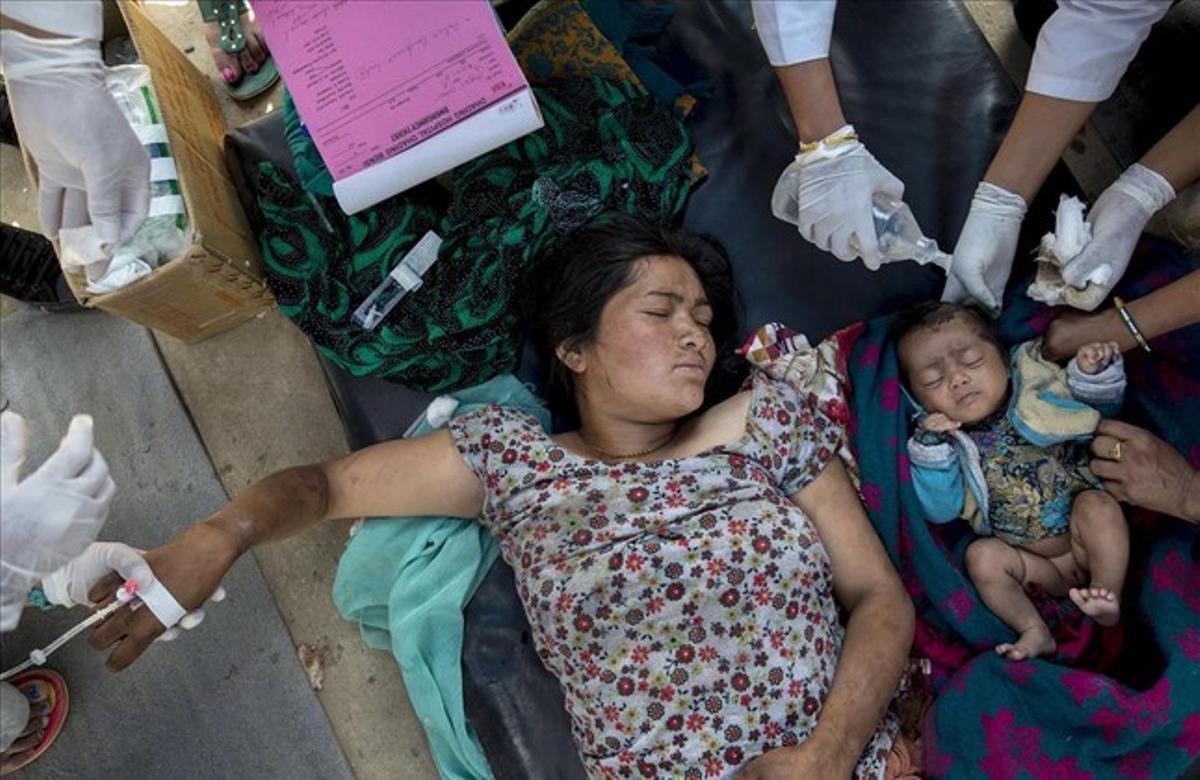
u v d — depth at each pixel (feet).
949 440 5.90
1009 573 5.78
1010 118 6.67
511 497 5.53
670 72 6.98
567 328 5.65
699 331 5.53
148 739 6.58
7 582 3.99
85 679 6.63
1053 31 5.32
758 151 6.79
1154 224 6.26
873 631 5.38
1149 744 5.33
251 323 7.36
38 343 7.24
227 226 6.18
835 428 5.83
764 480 5.52
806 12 5.35
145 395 7.16
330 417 7.23
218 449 7.22
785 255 6.60
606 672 5.21
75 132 4.52
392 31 5.33
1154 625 5.46
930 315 5.78
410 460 5.65
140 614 4.81
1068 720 5.38
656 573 5.20
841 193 5.82
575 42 6.40
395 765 6.66
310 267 6.34
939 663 5.90
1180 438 5.84
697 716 5.17
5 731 5.72
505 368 6.48
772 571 5.25
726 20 7.05
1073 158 7.50
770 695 5.19
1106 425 5.61
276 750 6.61
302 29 5.40
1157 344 6.02
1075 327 5.76
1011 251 5.98
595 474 5.46
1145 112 7.29
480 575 6.08
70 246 5.17
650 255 5.58
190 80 6.81
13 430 4.12
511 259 6.29
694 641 5.18
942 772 5.53
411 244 6.39
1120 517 5.59
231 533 5.08
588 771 5.47
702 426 5.78
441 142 5.65
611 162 6.47
